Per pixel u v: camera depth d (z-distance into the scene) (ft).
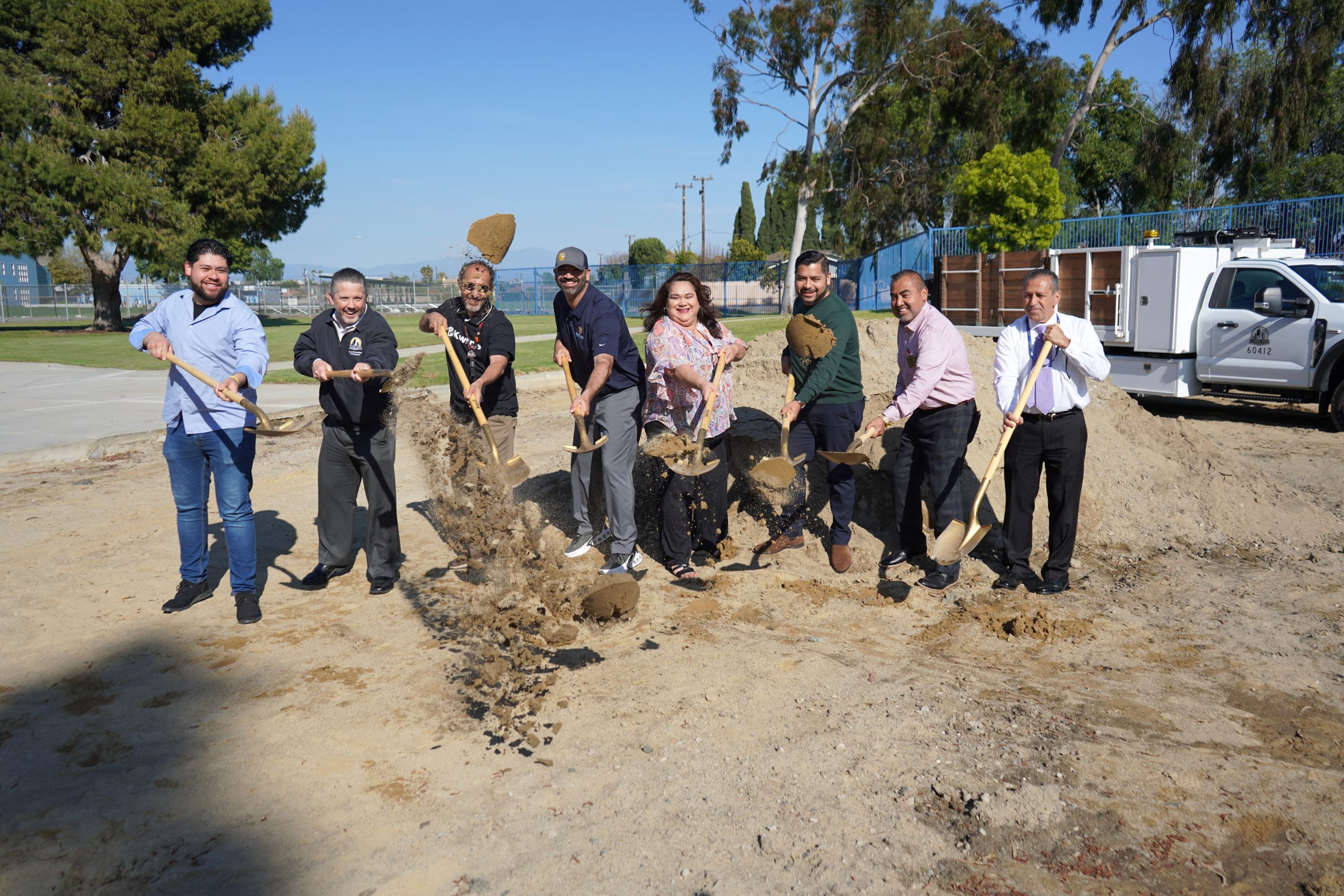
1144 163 109.70
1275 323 36.86
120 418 39.01
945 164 138.51
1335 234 71.87
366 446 17.08
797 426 18.39
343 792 10.48
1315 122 101.35
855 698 12.80
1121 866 9.08
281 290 181.27
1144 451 23.50
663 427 17.74
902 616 16.30
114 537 21.21
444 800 10.29
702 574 18.42
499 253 18.49
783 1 114.32
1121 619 16.05
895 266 122.42
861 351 25.35
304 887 8.81
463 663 14.05
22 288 166.09
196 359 15.42
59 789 10.55
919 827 9.74
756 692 12.96
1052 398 16.35
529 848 9.42
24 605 16.78
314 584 17.66
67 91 104.83
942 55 114.52
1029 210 95.09
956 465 17.46
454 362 17.89
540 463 26.81
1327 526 21.36
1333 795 10.27
